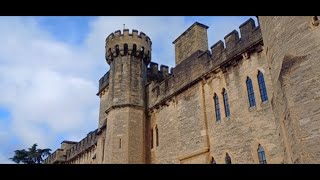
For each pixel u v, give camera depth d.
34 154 51.91
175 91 18.97
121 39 23.58
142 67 23.50
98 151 26.64
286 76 8.40
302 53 8.09
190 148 16.61
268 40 10.29
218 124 15.29
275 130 12.21
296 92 7.96
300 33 8.30
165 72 27.66
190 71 18.19
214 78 16.33
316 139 7.12
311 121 7.36
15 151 52.00
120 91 21.89
